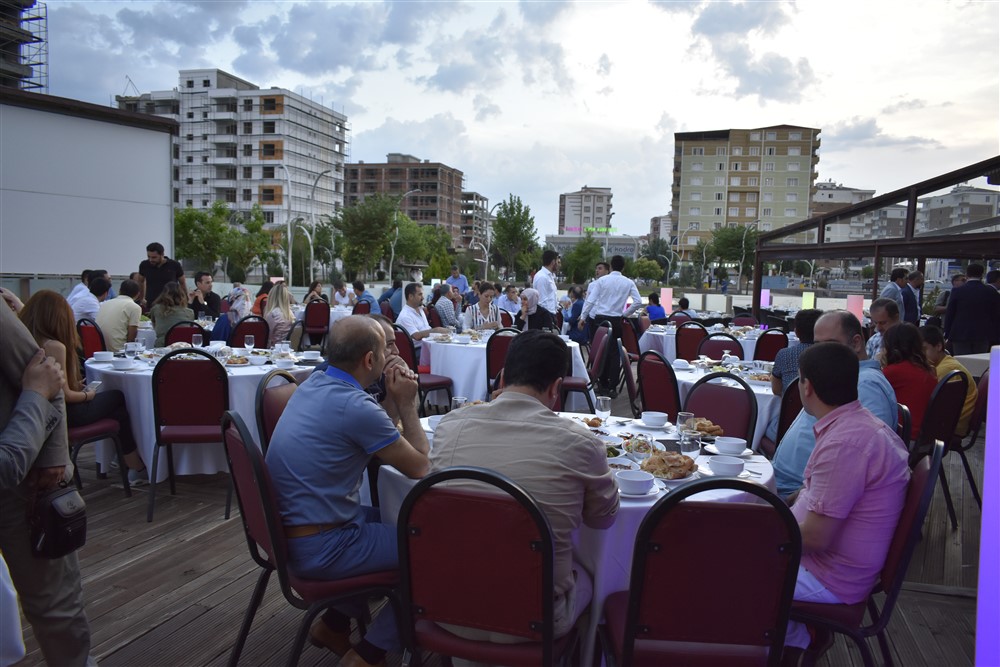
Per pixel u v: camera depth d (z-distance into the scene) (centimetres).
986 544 102
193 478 475
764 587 163
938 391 362
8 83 5559
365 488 316
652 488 223
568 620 189
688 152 8975
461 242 15962
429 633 183
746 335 850
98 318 603
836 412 210
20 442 175
